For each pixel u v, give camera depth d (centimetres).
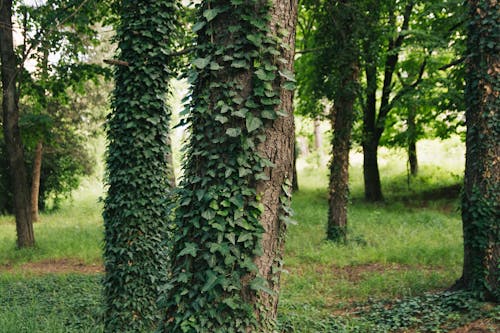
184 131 367
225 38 346
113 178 629
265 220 347
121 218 622
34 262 1086
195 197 346
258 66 341
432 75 1694
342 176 1166
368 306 675
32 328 569
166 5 645
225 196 335
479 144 633
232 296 334
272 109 346
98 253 1137
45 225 1642
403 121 2105
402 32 1455
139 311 609
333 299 738
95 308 677
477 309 576
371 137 1880
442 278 783
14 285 849
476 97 640
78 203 2317
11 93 1174
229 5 346
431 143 2695
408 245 1072
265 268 347
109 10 1241
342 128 1168
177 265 349
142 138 627
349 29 1127
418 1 1493
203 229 335
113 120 641
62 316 637
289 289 787
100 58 1783
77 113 1853
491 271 610
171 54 649
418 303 641
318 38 1195
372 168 1930
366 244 1130
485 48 631
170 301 345
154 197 634
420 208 1770
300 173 2711
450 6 1352
